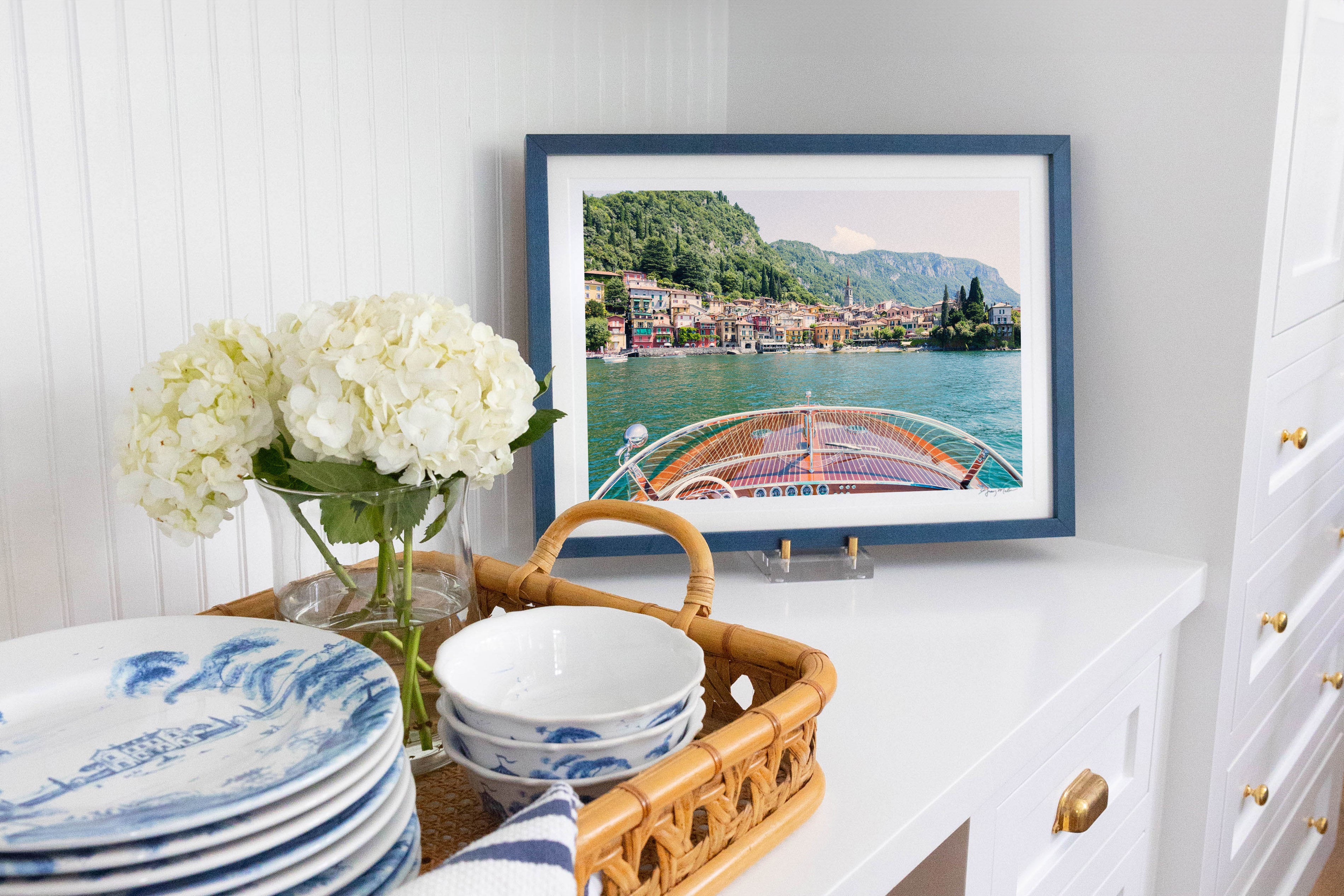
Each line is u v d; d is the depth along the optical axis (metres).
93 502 0.77
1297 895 1.50
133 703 0.51
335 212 0.93
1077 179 1.14
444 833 0.56
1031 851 0.85
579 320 1.02
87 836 0.34
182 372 0.57
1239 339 1.03
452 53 1.03
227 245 0.84
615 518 0.77
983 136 1.05
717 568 1.11
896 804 0.62
